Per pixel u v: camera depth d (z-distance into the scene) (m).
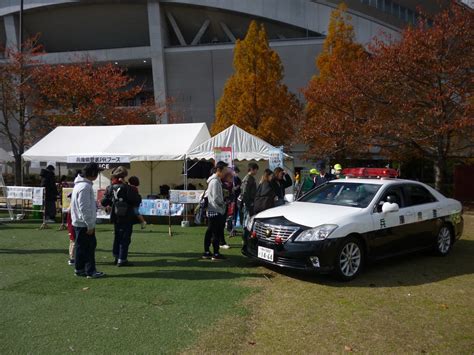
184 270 6.30
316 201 7.08
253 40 22.23
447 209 7.59
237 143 11.81
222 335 3.89
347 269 5.80
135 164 14.81
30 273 6.04
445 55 15.82
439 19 16.66
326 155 18.81
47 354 3.46
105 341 3.71
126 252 6.56
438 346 3.76
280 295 5.15
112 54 36.47
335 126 17.66
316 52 33.06
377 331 4.08
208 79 35.59
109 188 6.71
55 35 40.22
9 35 38.28
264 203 7.68
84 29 39.38
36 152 12.91
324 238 5.59
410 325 4.25
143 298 4.93
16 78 20.23
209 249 7.58
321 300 4.99
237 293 5.18
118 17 37.94
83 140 13.57
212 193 6.96
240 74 22.31
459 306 4.84
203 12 37.00
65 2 36.59
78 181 5.88
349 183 7.19
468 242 9.24
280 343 3.77
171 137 13.06
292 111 22.69
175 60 35.91
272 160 11.34
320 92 18.50
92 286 5.41
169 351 3.54
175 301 4.83
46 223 11.27
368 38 34.28
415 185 7.28
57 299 4.87
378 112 17.20
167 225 11.41
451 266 6.84
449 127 15.12
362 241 6.04
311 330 4.08
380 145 17.86
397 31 35.50
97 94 22.25
